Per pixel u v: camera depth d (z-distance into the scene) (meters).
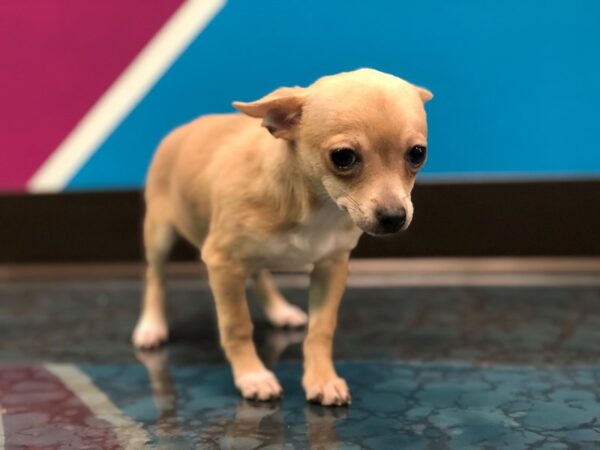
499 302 0.54
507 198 0.59
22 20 0.60
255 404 0.37
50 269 0.66
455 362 0.43
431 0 0.58
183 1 0.59
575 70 0.58
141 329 0.48
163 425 0.35
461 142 0.59
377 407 0.37
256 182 0.36
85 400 0.38
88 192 0.62
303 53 0.59
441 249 0.60
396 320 0.51
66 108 0.61
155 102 0.61
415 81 0.59
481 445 0.32
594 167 0.59
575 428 0.34
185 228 0.44
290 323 0.51
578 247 0.59
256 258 0.38
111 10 0.60
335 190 0.32
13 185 0.63
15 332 0.50
